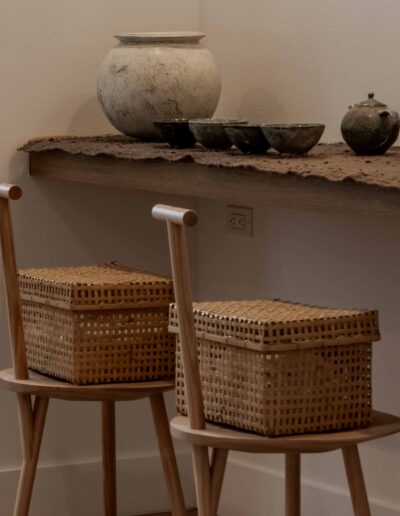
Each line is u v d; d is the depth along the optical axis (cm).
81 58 344
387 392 302
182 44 317
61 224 349
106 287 260
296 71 324
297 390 218
